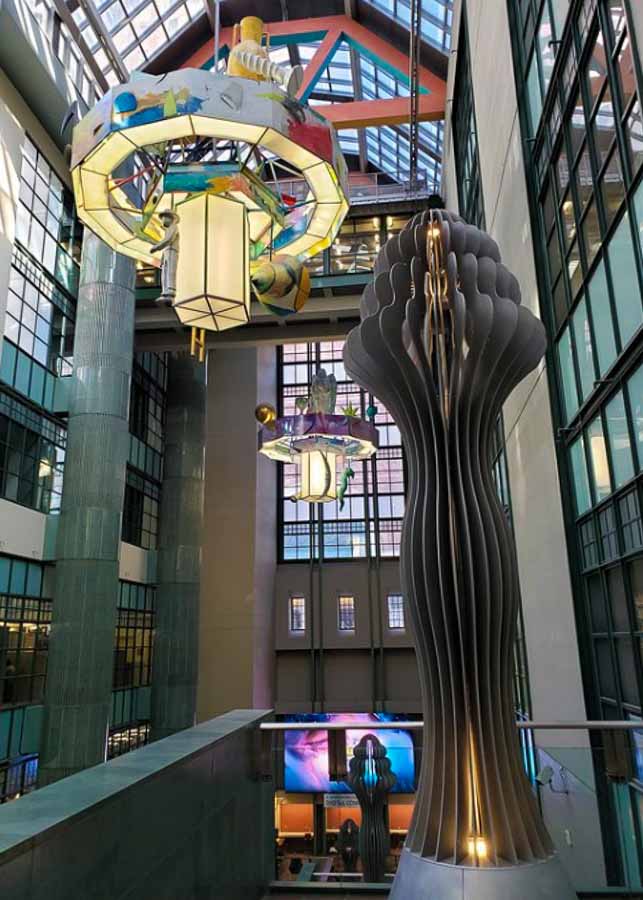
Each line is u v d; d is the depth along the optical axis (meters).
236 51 5.11
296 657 25.89
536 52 8.67
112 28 17.45
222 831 3.13
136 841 2.25
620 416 6.13
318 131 4.88
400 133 22.39
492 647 3.17
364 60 21.27
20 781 15.33
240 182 4.66
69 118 5.25
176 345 20.69
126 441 16.83
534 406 9.22
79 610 15.25
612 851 3.74
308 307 20.08
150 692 22.23
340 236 20.62
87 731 14.69
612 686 6.62
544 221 8.67
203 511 24.92
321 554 26.70
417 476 3.43
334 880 3.69
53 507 17.48
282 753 3.87
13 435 15.82
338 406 28.47
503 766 3.08
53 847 1.76
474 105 13.37
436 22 16.62
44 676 16.86
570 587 7.66
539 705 9.50
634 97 5.43
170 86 4.48
